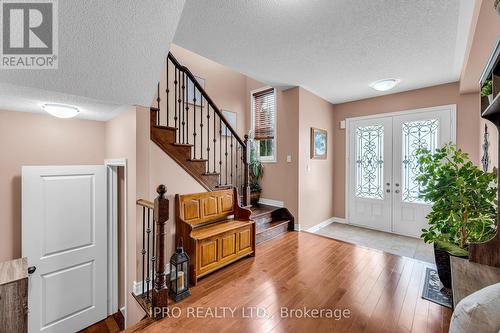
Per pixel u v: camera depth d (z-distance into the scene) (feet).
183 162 8.61
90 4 4.34
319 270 8.43
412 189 12.74
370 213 14.35
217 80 14.87
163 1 4.73
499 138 4.51
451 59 9.12
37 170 6.81
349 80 11.53
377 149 14.03
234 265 8.87
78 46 4.86
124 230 8.13
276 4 6.01
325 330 5.46
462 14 6.38
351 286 7.34
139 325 5.72
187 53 13.38
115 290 8.55
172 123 12.55
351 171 15.12
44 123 7.49
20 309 5.70
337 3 5.98
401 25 6.93
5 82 4.91
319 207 14.58
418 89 12.52
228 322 5.77
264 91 15.37
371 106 14.28
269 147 15.11
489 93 5.15
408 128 12.85
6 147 6.83
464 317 3.03
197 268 7.63
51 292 7.04
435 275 8.02
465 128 11.12
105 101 6.31
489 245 4.58
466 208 6.50
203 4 5.98
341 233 13.43
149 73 6.08
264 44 8.06
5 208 6.75
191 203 8.71
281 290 7.15
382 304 6.43
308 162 13.57
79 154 8.23
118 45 5.16
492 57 4.31
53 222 7.09
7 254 6.73
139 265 7.13
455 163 7.13
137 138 6.90
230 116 15.56
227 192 10.29
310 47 8.24
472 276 4.57
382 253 9.96
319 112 14.39
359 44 8.05
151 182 7.65
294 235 12.27
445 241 7.03
